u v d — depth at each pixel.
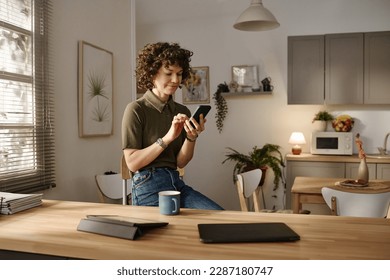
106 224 1.26
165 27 5.43
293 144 5.09
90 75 3.36
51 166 2.84
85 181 3.35
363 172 2.99
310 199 2.86
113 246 1.12
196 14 5.32
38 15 2.72
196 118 1.78
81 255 1.12
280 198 5.12
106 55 3.66
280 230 1.24
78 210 1.62
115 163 3.89
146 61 1.92
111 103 3.76
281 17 5.06
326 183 3.09
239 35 5.20
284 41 5.07
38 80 2.73
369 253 1.06
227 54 5.25
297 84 4.71
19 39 2.58
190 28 5.36
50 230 1.30
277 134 5.14
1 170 2.44
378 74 4.50
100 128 3.55
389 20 4.78
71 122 3.13
